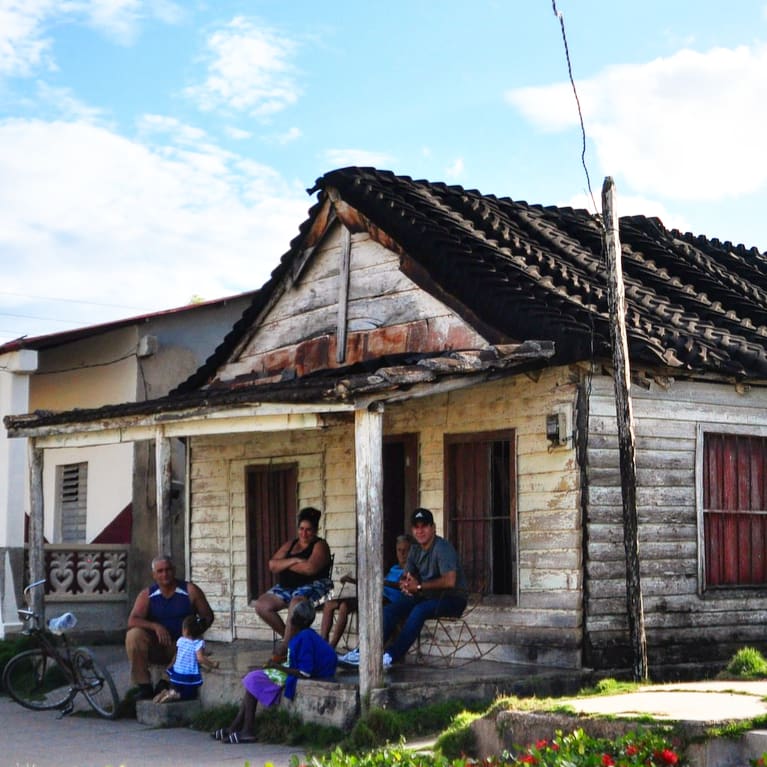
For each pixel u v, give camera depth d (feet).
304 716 33.19
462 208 46.62
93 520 62.13
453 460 40.50
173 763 30.37
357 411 32.60
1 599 51.75
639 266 47.09
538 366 35.81
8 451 52.90
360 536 32.30
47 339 54.54
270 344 49.06
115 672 47.14
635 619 33.65
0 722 38.73
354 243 45.03
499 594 38.50
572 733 23.49
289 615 35.14
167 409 39.70
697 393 39.09
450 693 32.78
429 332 41.27
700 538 38.47
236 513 50.52
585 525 35.88
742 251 56.85
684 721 22.43
